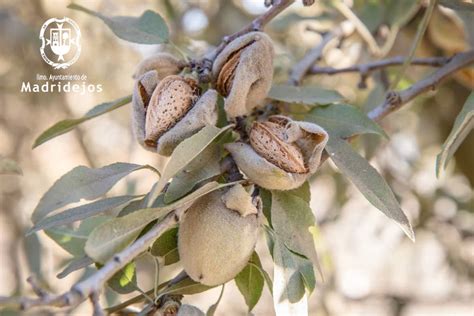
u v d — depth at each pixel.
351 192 0.94
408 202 0.95
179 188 0.47
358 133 0.53
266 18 0.52
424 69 0.75
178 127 0.47
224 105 0.49
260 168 0.47
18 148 1.11
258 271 0.50
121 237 0.44
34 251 0.78
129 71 1.06
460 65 0.58
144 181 1.04
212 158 0.48
